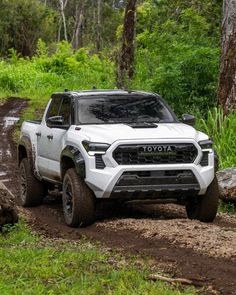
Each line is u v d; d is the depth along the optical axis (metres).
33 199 11.26
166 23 19.48
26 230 8.78
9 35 67.50
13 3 67.25
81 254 7.22
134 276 6.31
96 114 9.90
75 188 9.09
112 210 10.67
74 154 9.15
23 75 41.81
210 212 9.51
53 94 11.03
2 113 29.56
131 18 25.39
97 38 71.00
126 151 8.91
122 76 24.06
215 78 17.03
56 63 44.62
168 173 9.02
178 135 9.14
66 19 83.50
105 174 8.85
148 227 8.80
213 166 9.35
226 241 7.88
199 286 6.15
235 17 14.43
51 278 6.35
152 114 10.07
